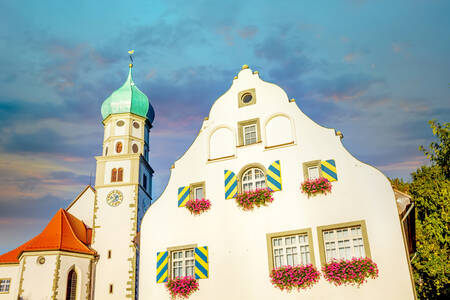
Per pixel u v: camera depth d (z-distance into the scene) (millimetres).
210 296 18328
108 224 42625
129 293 39281
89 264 39375
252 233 18766
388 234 16719
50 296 35031
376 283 16094
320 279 16875
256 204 19125
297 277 17031
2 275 39719
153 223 20734
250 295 17766
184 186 20969
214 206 19953
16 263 40219
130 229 42344
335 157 18734
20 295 34781
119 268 40406
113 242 41688
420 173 25156
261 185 19875
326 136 19312
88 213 46438
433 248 23828
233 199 19734
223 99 22234
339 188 18109
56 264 36188
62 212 42281
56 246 37094
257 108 21266
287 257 18000
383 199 17297
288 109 20609
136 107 49125
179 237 19984
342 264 16594
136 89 50688
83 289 37844
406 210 17312
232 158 20625
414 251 22422
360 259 16500
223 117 21781
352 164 18328
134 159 45781
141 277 19812
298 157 19391
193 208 20047
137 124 49000
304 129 19859
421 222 24781
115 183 44688
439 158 17281
